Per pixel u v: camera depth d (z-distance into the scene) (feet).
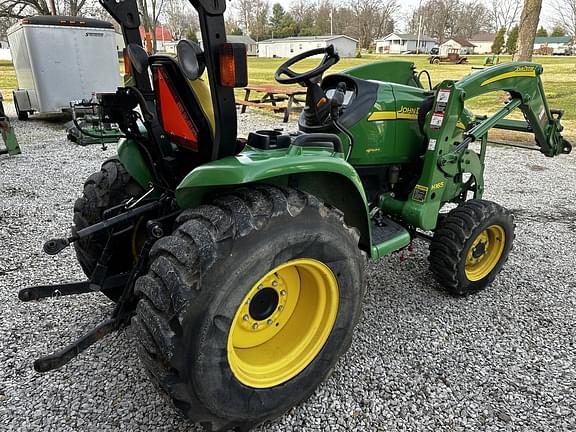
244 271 5.70
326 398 7.48
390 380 7.89
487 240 10.58
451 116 9.42
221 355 5.84
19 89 38.99
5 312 9.68
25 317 9.51
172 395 5.72
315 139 7.34
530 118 11.77
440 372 8.09
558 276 11.56
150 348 5.60
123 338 8.88
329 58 8.66
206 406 5.94
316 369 7.09
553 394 7.59
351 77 9.59
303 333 7.18
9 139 23.75
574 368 8.21
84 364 8.16
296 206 6.23
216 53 5.98
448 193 10.94
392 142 9.95
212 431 6.31
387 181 10.61
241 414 6.31
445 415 7.15
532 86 11.28
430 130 9.61
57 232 14.05
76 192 18.10
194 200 6.61
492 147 27.20
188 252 5.63
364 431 6.86
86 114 18.90
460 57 120.67
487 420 7.06
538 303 10.32
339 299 7.04
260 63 124.98
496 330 9.30
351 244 6.90
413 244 13.12
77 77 34.37
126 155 8.42
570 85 53.42
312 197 6.48
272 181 6.88
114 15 7.70
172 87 7.15
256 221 5.83
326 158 6.66
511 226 10.51
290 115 36.11
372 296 10.51
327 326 7.13
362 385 7.77
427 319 9.65
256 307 6.70
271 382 6.66
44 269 11.61
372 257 8.54
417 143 10.39
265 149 6.77
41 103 33.83
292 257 6.20
